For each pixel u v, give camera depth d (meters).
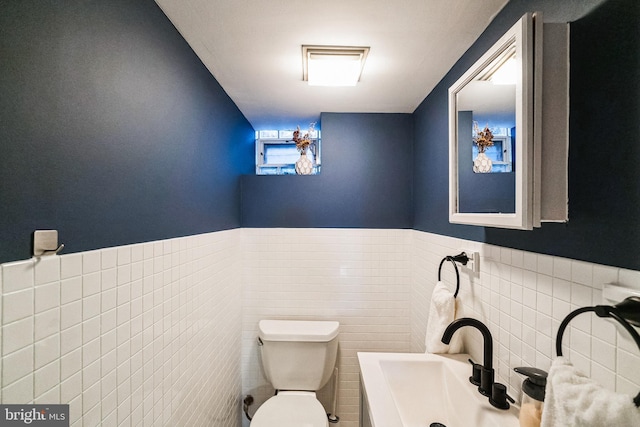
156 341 0.91
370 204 1.96
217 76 1.43
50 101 0.56
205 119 1.33
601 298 0.57
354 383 1.91
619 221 0.54
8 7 0.49
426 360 1.08
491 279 0.97
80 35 0.63
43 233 0.54
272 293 1.93
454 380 0.97
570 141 0.64
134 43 0.82
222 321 1.54
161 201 0.95
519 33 0.63
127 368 0.77
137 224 0.83
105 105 0.71
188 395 1.13
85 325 0.64
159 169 0.94
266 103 1.80
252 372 1.91
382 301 1.93
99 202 0.69
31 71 0.53
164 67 0.98
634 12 0.52
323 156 1.97
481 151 0.90
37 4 0.54
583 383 0.48
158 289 0.93
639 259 0.50
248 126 2.16
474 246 1.09
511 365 0.86
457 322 0.87
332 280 1.94
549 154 0.63
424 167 1.72
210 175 1.38
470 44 1.17
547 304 0.72
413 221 1.92
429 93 1.64
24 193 0.51
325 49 1.20
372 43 1.16
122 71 0.77
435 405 1.02
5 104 0.48
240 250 1.91
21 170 0.51
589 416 0.43
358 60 1.27
